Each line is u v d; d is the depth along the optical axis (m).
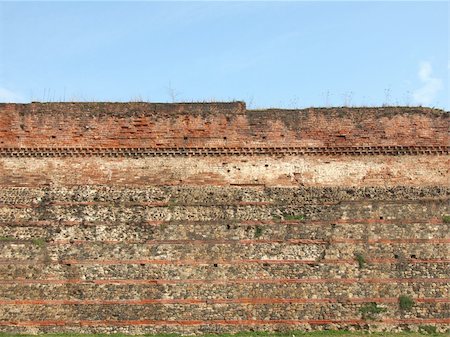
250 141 31.91
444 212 30.70
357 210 30.66
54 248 29.84
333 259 29.73
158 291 29.06
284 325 28.73
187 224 30.23
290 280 29.33
